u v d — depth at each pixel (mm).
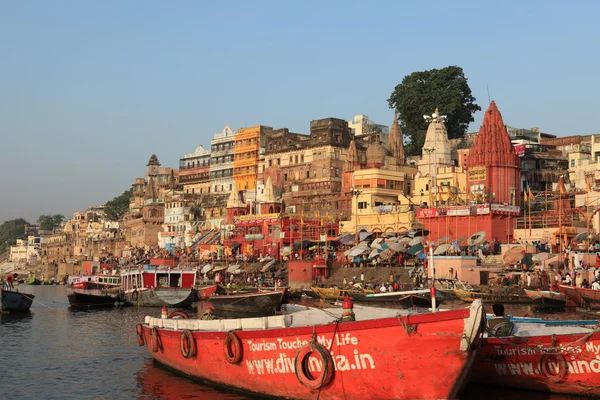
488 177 70188
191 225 110562
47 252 180375
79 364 29109
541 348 20297
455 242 60594
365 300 51781
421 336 17172
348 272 65312
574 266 52750
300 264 65188
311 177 93312
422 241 62781
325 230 73875
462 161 85125
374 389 18062
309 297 57500
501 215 64312
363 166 85375
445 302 49562
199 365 23516
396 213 74688
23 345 34750
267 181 92875
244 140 110812
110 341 35719
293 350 19391
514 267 55750
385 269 62812
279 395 20250
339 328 18312
